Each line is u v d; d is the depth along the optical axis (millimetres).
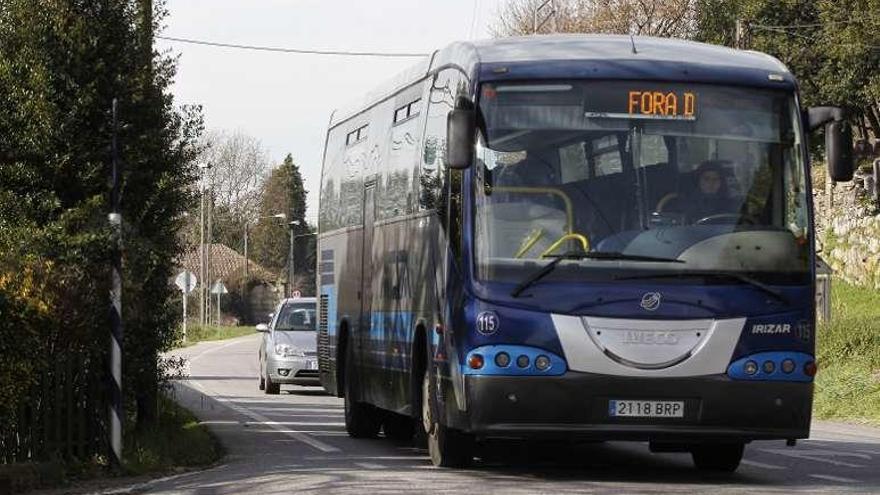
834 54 118625
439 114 31984
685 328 27781
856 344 66250
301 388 74250
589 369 27625
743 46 91438
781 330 28172
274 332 68812
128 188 35094
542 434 27781
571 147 28453
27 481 27391
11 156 32812
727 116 28875
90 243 30609
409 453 36781
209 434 40312
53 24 33344
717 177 28562
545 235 28078
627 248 28000
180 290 38031
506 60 29094
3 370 27969
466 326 28094
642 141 28562
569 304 27703
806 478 30656
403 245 35031
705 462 32562
